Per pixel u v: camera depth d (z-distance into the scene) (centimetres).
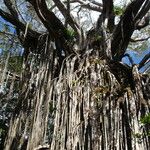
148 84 459
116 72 491
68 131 391
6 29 554
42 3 475
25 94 475
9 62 539
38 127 413
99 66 476
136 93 439
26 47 550
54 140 387
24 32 547
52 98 448
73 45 531
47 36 527
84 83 446
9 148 429
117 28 523
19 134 437
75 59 488
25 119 450
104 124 396
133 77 463
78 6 672
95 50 516
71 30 560
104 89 438
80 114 410
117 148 375
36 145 399
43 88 456
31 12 576
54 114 423
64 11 585
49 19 497
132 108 416
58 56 515
